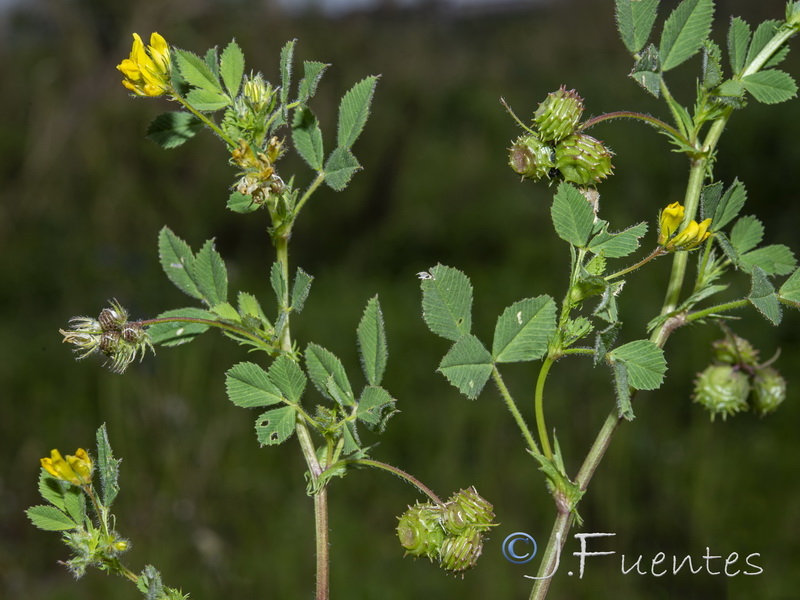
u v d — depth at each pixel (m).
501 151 9.03
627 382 1.45
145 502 4.97
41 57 8.69
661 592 4.46
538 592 1.56
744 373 2.08
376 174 8.50
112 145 8.23
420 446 5.32
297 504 5.02
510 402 1.57
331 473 1.52
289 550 4.79
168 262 1.70
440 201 8.35
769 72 1.60
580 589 4.45
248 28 9.09
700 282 1.66
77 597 4.57
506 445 5.26
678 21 1.63
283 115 1.53
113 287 7.21
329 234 8.16
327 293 7.49
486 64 10.50
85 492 1.55
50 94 8.46
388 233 8.09
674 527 4.72
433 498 1.49
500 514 4.84
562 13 11.20
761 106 8.75
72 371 5.73
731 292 6.33
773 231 7.82
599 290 1.50
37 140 8.23
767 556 4.58
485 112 9.52
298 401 1.55
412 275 7.68
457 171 8.65
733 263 1.65
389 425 5.43
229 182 8.23
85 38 8.61
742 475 4.95
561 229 1.52
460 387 1.55
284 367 1.52
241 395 1.53
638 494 4.87
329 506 5.00
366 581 4.59
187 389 5.41
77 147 8.20
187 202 8.20
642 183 7.96
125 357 1.48
